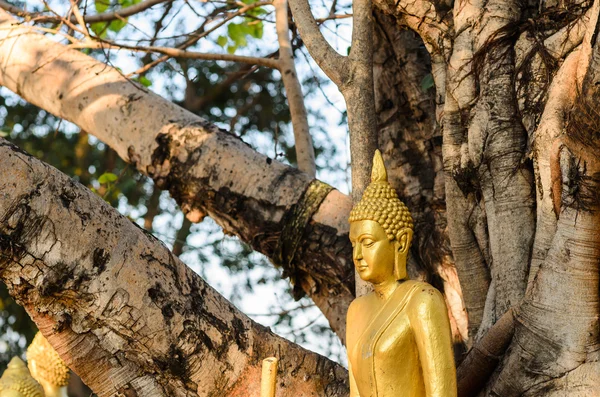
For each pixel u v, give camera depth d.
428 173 4.91
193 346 3.57
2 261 3.33
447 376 3.15
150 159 5.06
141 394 3.56
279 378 3.79
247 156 4.94
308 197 4.80
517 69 4.05
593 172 3.39
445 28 4.37
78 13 5.39
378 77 5.12
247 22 6.65
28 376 4.59
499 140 4.00
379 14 5.02
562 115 3.69
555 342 3.38
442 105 4.42
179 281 3.62
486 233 4.15
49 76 5.50
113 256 3.47
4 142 3.40
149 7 5.99
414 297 3.25
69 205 3.43
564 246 3.43
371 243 3.32
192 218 5.05
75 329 3.46
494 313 3.88
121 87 5.29
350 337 3.42
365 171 3.89
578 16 4.00
